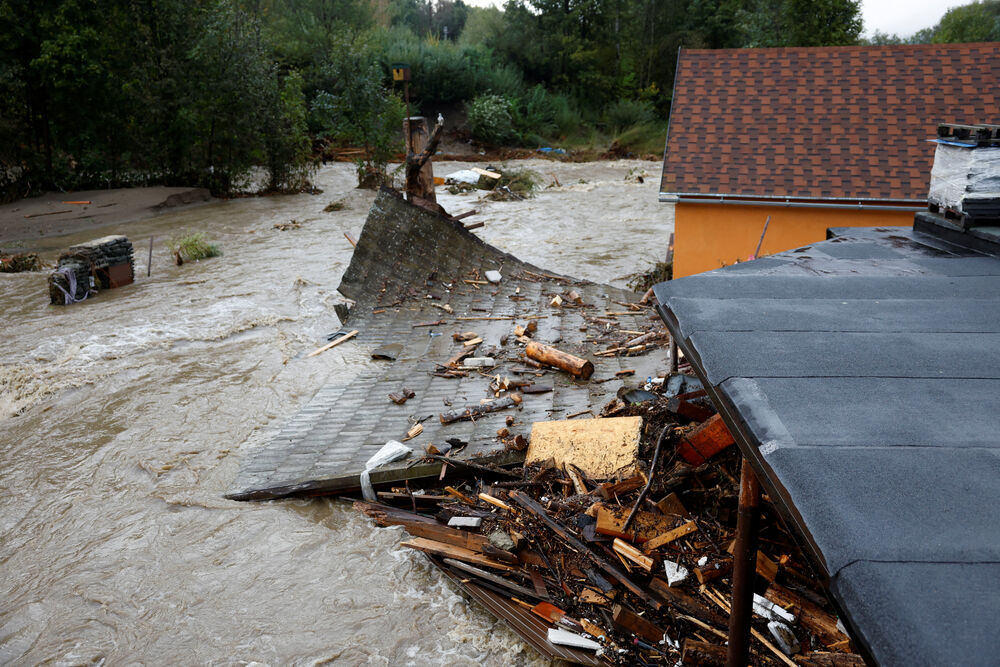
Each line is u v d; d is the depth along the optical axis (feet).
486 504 24.54
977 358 11.03
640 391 28.12
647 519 20.98
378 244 48.83
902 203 46.32
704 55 58.44
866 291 14.79
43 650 21.08
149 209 96.17
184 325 50.06
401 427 30.83
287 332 48.08
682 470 22.36
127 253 61.77
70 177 108.17
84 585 23.71
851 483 7.97
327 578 23.41
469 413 30.48
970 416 9.27
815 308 13.82
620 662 18.16
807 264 17.40
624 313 42.83
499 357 36.99
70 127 107.34
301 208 100.22
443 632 20.81
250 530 26.16
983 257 17.56
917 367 10.84
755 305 14.12
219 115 106.93
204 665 20.21
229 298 57.00
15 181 103.76
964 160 18.81
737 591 13.26
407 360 38.81
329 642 20.71
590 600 19.94
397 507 26.71
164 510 27.81
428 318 44.27
